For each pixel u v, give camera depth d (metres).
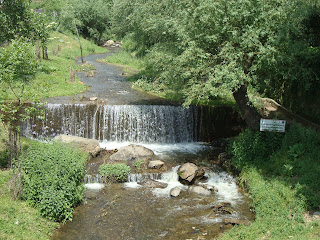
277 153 12.00
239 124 17.14
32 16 14.62
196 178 12.51
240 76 10.56
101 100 18.20
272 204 9.59
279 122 12.13
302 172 10.58
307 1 12.50
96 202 10.70
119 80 24.91
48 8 31.14
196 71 11.30
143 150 14.45
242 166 12.55
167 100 19.14
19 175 9.48
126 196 11.16
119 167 12.35
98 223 9.49
